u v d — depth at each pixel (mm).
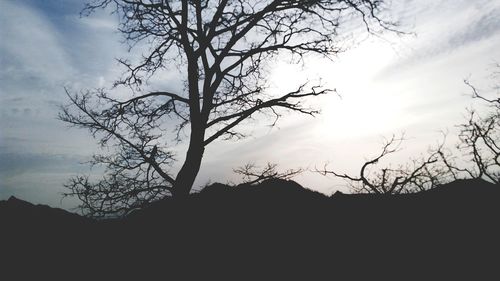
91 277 10977
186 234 11898
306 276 10133
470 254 9867
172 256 11273
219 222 12500
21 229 14141
